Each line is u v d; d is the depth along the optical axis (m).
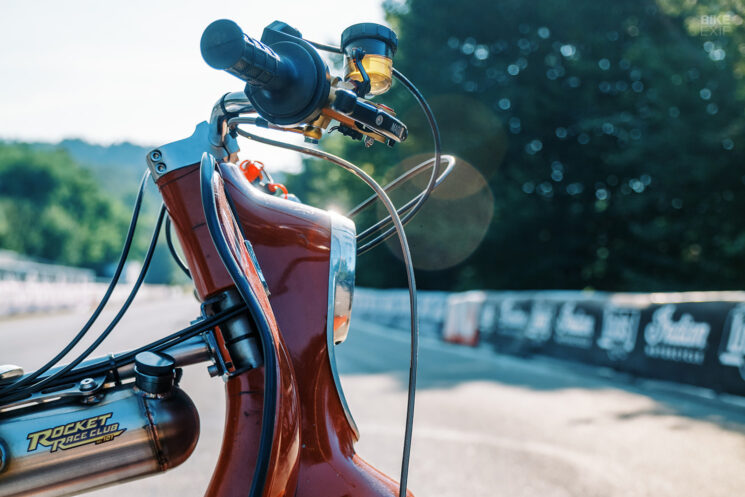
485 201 25.08
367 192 27.64
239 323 1.22
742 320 7.21
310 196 33.97
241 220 1.34
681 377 7.89
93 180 103.12
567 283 25.64
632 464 4.60
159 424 1.23
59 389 1.27
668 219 22.38
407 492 1.32
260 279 1.28
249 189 1.38
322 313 1.33
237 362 1.23
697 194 20.84
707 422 5.98
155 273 105.50
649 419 6.13
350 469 1.28
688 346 7.89
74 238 94.81
